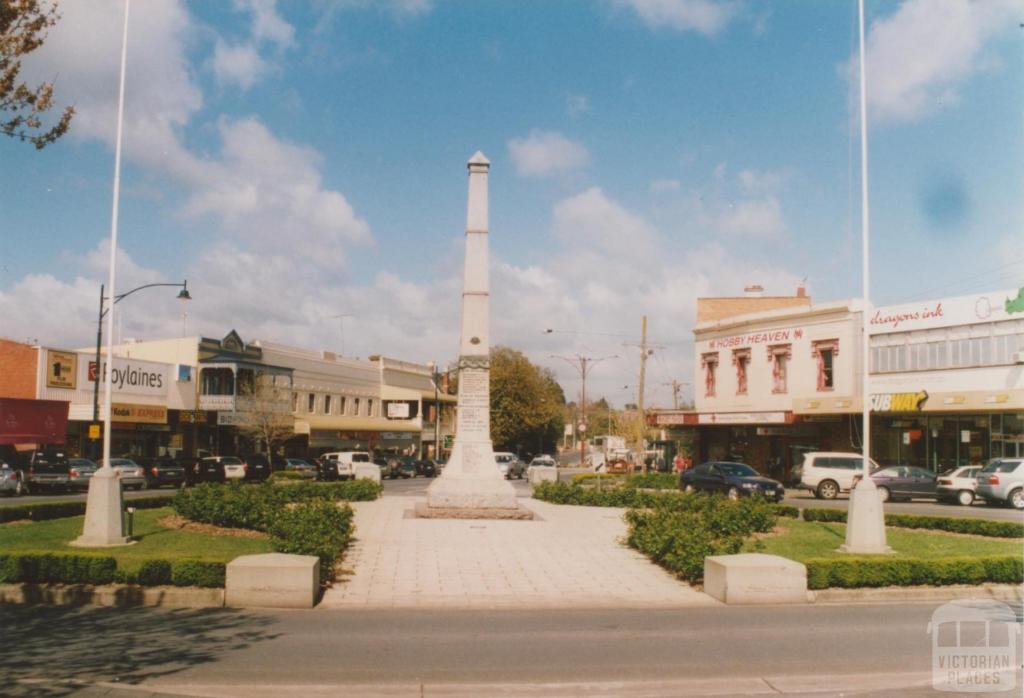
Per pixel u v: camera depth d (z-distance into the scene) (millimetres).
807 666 9203
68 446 42156
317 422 60438
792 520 23859
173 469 41844
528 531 21312
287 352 58750
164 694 7809
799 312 43438
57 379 41500
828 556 16281
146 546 16516
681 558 14703
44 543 16578
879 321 39562
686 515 18109
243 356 54000
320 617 11758
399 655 9523
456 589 13930
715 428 50812
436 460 67125
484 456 25281
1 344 39594
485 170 25703
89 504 16656
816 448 43719
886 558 14078
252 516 19297
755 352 46438
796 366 43688
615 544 18969
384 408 72250
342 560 16250
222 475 42500
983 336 35188
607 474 50875
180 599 12414
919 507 31469
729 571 13070
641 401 49250
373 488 31328
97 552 14898
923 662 9391
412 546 18516
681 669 9047
